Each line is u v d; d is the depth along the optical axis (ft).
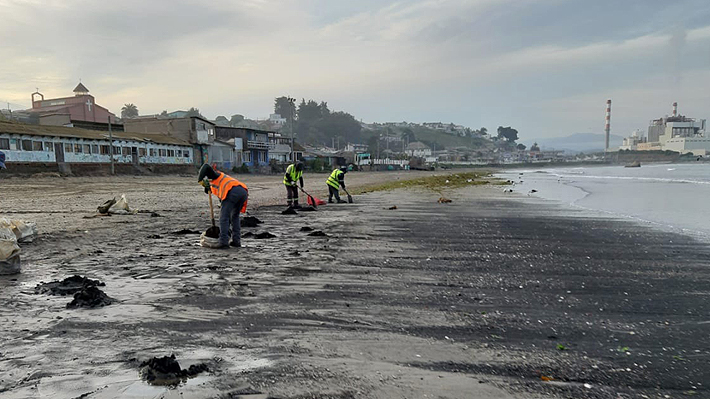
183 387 7.24
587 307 12.44
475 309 12.12
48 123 143.84
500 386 7.54
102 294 12.33
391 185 100.63
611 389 7.55
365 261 18.44
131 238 23.50
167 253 19.47
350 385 7.44
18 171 92.84
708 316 11.69
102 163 116.16
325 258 18.88
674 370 8.36
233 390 7.17
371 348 9.16
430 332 10.22
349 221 33.14
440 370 8.15
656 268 17.69
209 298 12.65
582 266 17.98
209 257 18.69
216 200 51.16
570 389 7.51
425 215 38.04
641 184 103.76
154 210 39.68
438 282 15.10
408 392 7.22
